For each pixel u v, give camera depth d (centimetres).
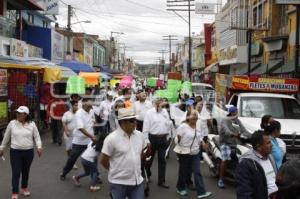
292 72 2350
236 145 1086
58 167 1297
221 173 1087
